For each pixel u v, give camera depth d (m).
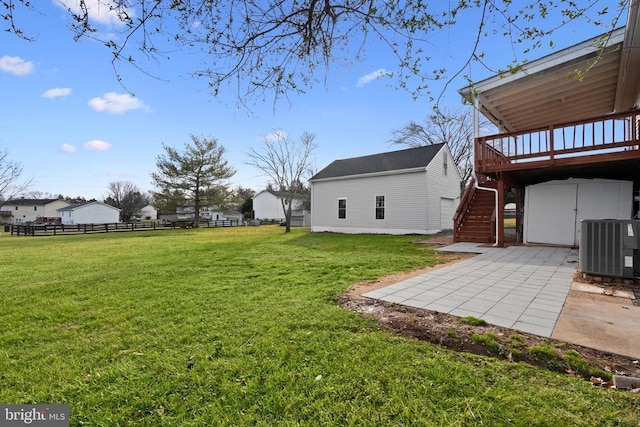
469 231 10.12
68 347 2.72
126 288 4.92
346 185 16.80
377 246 9.95
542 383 2.00
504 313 3.25
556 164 7.00
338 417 1.71
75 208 40.88
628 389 1.94
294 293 4.29
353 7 2.50
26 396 1.98
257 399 1.88
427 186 14.22
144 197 61.75
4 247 12.57
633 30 4.55
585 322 2.95
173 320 3.35
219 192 28.02
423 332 2.82
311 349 2.51
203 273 6.02
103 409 1.84
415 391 1.92
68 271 6.62
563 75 6.48
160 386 2.04
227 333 2.91
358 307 3.62
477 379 2.04
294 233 17.70
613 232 4.45
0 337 2.99
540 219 9.02
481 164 8.20
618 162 6.57
